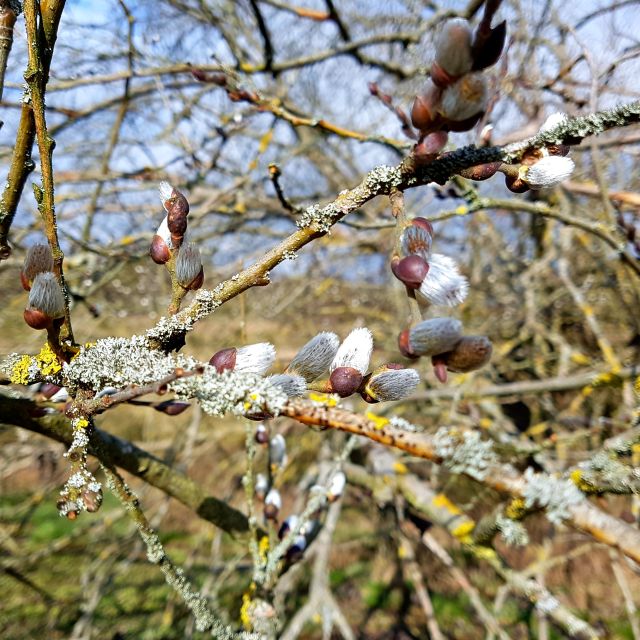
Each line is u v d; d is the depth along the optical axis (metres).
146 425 5.17
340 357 0.99
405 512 3.45
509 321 5.14
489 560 1.89
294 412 1.17
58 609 4.52
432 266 0.86
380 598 5.32
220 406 0.94
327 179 5.66
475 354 0.81
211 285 4.53
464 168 0.94
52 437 1.57
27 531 5.57
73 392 1.02
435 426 4.75
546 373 4.80
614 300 4.57
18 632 4.38
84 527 4.15
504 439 2.97
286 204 2.06
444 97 0.84
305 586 5.20
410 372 0.98
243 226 4.42
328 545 3.18
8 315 4.01
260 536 1.87
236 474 5.43
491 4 0.76
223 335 5.82
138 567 5.38
